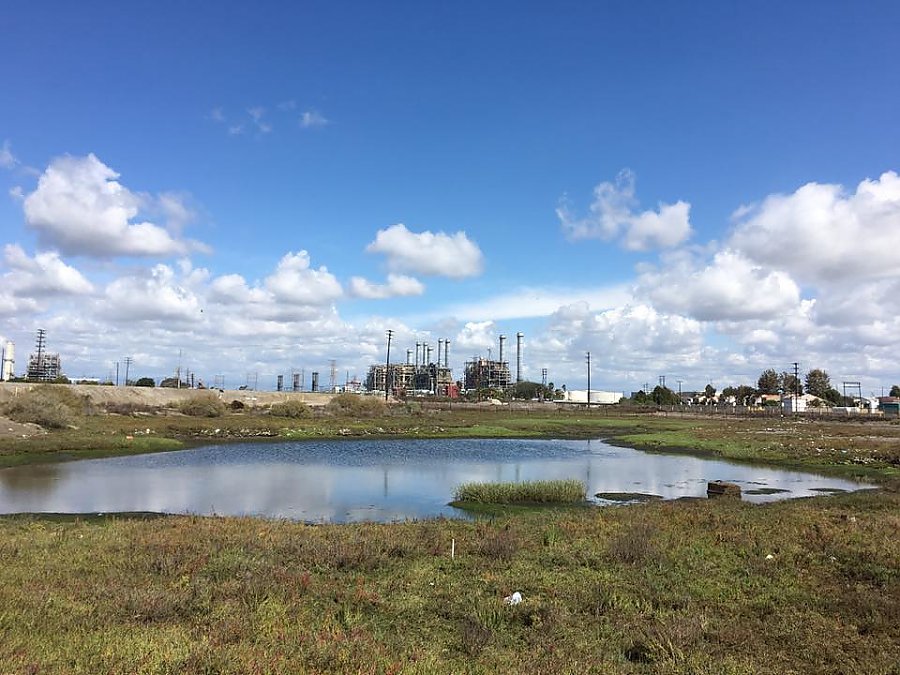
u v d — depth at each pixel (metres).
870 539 15.81
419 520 21.50
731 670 8.20
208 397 80.75
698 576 12.89
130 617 9.34
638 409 131.00
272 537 15.95
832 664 8.55
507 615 10.43
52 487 29.53
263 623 9.34
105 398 85.62
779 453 47.78
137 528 17.30
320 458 44.38
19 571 12.06
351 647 8.26
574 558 14.23
